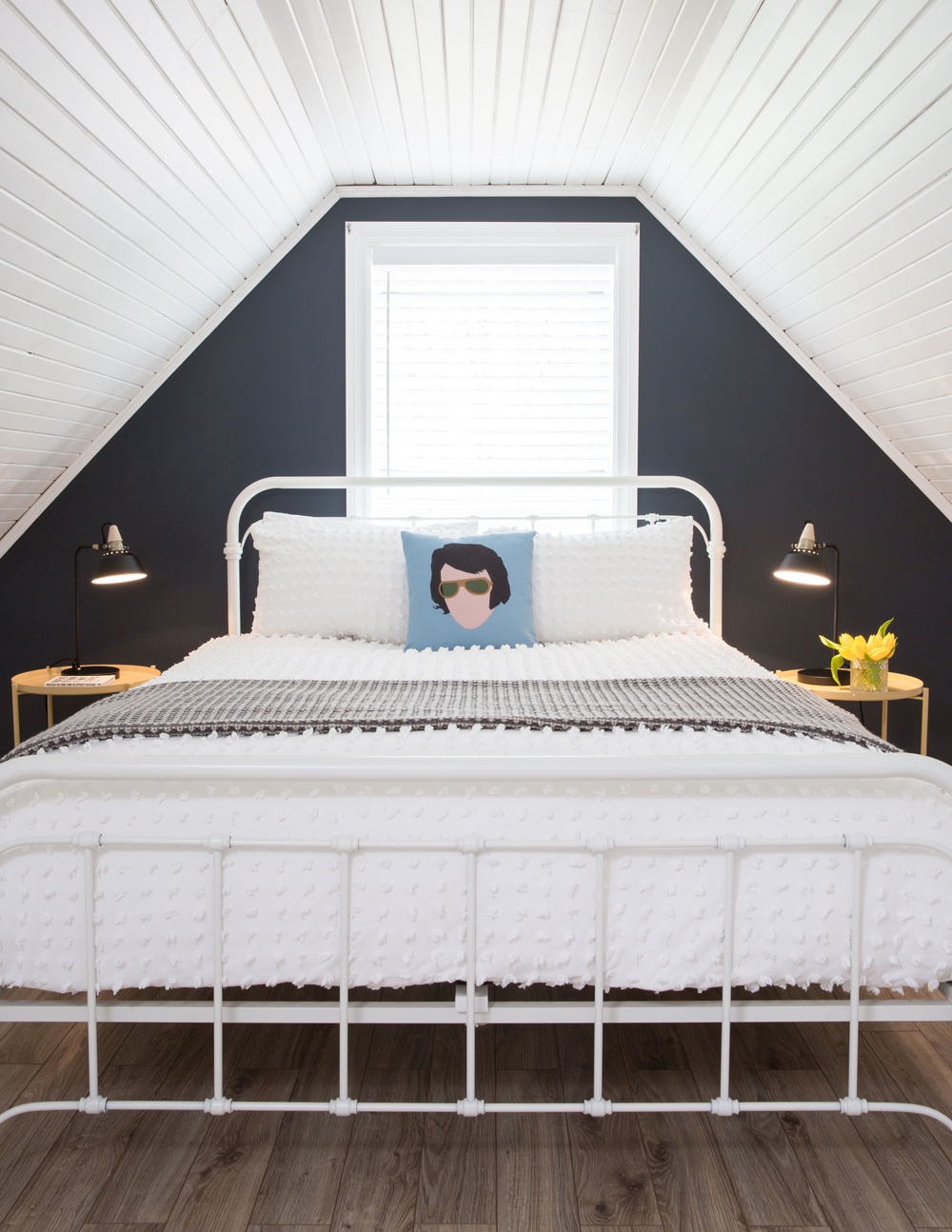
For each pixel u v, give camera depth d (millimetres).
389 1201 1089
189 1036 1477
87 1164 1154
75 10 1333
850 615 2721
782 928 1102
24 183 1586
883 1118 1253
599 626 2178
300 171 2377
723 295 2664
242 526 2719
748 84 1842
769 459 2689
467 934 1088
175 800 1128
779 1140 1207
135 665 2740
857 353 2416
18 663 2736
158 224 2021
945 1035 1476
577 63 1934
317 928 1109
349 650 2002
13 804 1131
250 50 1751
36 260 1797
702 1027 1512
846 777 1013
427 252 2674
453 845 1066
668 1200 1090
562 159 2453
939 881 1104
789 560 2338
